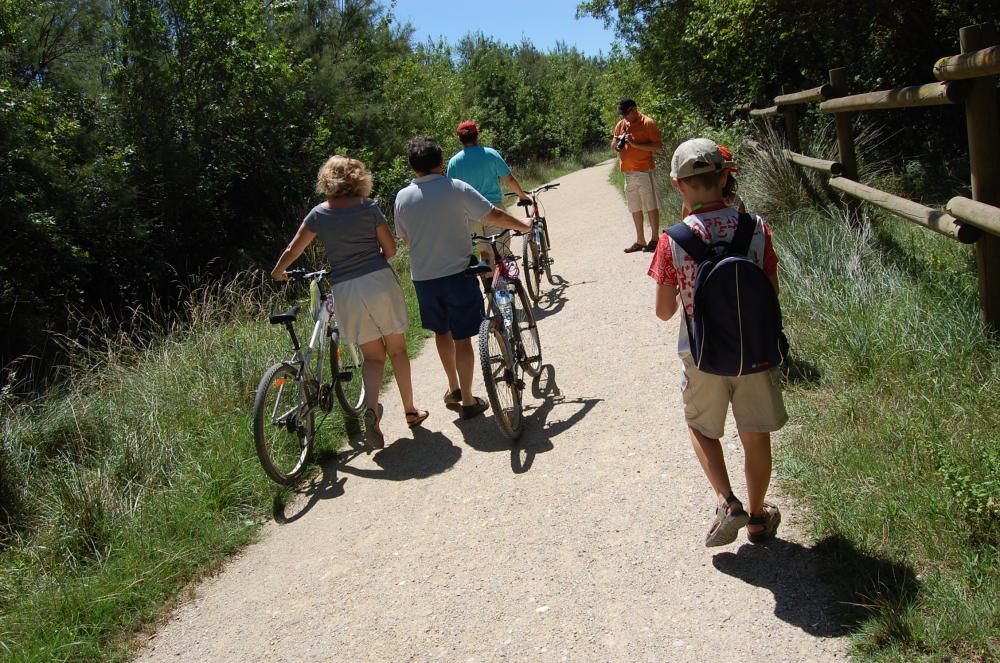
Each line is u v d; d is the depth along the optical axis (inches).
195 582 157.9
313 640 133.7
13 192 359.6
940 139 390.3
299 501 187.3
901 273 214.1
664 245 119.2
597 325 270.1
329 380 228.1
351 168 196.7
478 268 193.0
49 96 384.2
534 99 1330.0
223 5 458.6
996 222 152.5
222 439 208.7
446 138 758.5
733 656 109.5
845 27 410.0
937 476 129.5
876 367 172.2
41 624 143.6
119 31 434.6
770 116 386.0
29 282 366.3
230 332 283.4
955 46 397.1
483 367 180.7
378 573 149.9
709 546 125.8
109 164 405.4
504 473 179.5
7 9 378.0
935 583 109.2
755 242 116.9
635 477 163.9
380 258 199.9
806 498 138.6
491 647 122.7
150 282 436.5
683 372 126.6
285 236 504.1
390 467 196.1
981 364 162.9
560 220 539.5
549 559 142.4
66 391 276.4
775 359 115.7
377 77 652.7
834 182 274.7
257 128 502.9
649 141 355.3
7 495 184.4
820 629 110.3
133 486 188.9
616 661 113.9
